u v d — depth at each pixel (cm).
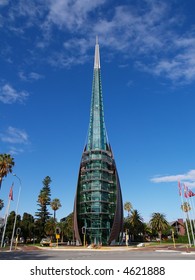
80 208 8331
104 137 9288
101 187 8075
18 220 11038
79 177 8631
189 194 5681
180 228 13425
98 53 11288
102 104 9962
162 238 12306
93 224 7775
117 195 8338
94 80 10525
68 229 10319
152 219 10262
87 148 9056
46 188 11619
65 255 3228
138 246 6694
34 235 10875
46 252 4100
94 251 4600
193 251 3984
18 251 4416
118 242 8288
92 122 9519
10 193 5156
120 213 8431
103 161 8481
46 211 11188
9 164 5597
